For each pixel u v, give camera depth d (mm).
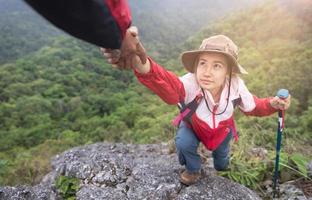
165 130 4969
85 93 46500
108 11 898
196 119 2156
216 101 2158
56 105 38500
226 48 1997
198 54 2062
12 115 35844
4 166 5027
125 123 25859
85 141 18078
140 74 1697
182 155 2348
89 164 2965
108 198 2596
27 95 45188
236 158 3000
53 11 792
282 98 2203
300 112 9219
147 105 31859
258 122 4418
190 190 2482
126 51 1211
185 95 2100
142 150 3512
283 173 2879
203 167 2930
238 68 2035
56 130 29609
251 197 2488
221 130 2225
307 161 3125
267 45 29359
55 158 3590
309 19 33969
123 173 2873
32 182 4230
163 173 2730
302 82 11258
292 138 3969
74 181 2881
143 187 2635
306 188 2789
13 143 27469
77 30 862
